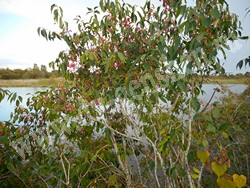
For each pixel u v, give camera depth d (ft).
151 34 5.10
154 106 5.78
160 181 6.58
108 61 4.79
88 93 5.63
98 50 5.84
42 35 5.24
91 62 5.64
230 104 8.44
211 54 3.53
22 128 5.58
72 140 7.11
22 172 5.82
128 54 5.82
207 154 2.80
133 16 5.46
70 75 5.67
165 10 4.84
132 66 4.18
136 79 4.58
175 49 3.41
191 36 4.00
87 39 5.84
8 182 6.26
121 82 5.13
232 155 3.62
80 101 5.29
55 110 5.17
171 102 6.04
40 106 5.54
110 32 6.05
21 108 6.15
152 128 5.85
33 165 6.03
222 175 2.56
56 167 6.08
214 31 4.03
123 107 6.04
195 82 4.71
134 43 5.74
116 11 5.61
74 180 6.67
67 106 5.25
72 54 5.94
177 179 4.85
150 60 4.40
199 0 3.56
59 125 5.22
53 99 5.60
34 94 6.02
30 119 6.14
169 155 4.68
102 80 5.84
